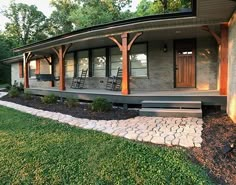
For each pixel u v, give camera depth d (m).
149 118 6.22
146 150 3.89
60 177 3.17
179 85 9.46
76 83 12.34
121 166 3.39
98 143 4.32
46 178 3.15
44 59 15.45
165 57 9.54
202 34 8.30
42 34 32.62
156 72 9.70
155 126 5.32
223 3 5.03
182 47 9.30
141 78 9.95
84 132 5.06
